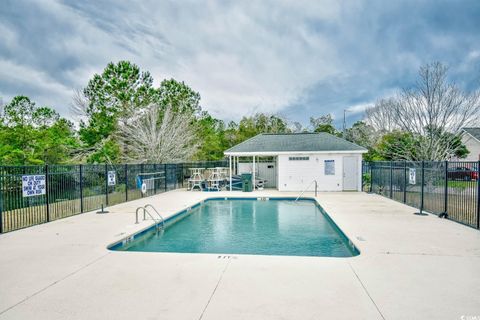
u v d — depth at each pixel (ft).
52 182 32.91
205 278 15.21
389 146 86.43
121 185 47.29
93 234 24.95
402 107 85.40
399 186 44.83
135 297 13.10
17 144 64.44
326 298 12.86
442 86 74.49
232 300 12.74
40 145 65.72
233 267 16.80
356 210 36.19
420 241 21.93
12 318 11.41
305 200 50.75
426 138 74.79
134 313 11.70
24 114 115.75
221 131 126.62
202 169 70.90
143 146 81.66
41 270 16.51
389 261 17.58
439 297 12.92
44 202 32.14
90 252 19.84
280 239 27.63
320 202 43.37
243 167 72.69
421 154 74.28
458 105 73.51
